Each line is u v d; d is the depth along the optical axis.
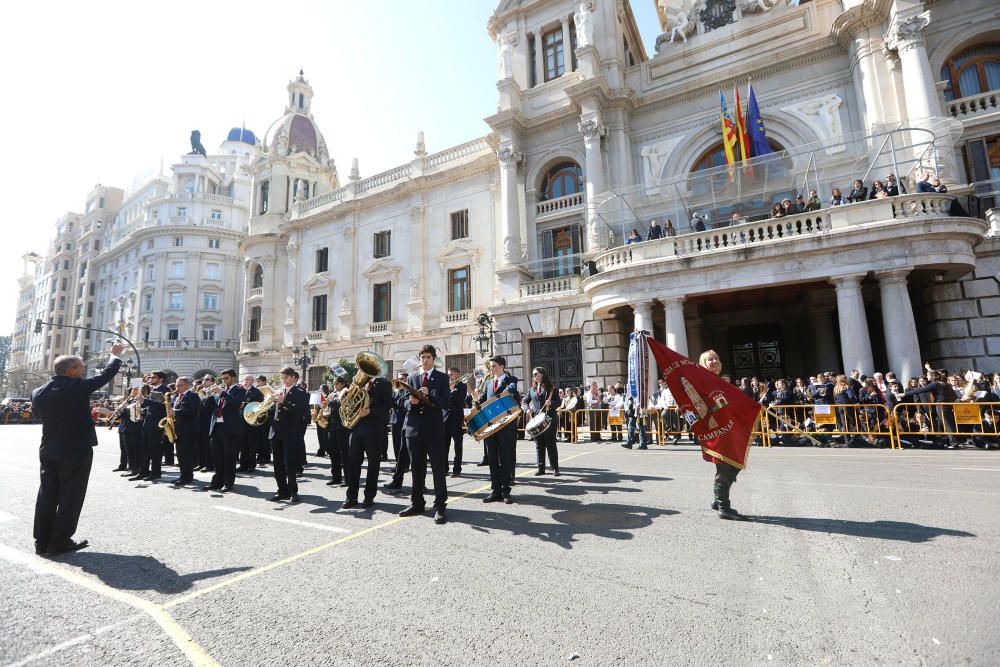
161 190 60.16
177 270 53.09
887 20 16.31
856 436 11.63
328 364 30.19
